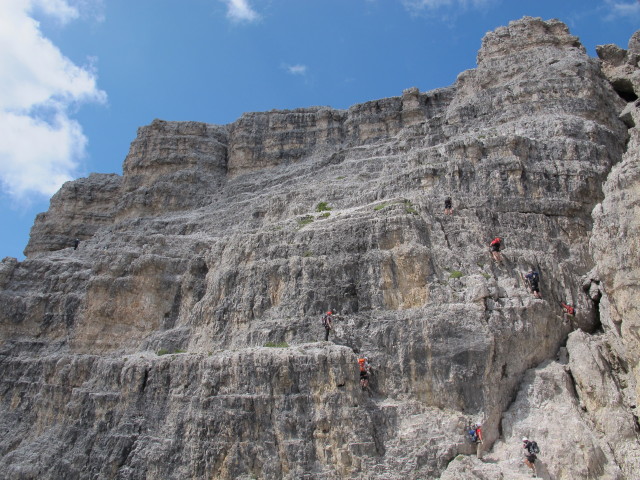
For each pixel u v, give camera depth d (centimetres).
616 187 2020
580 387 2030
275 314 2375
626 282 1919
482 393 1994
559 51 3681
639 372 1917
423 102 4456
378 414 1962
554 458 1822
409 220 2395
